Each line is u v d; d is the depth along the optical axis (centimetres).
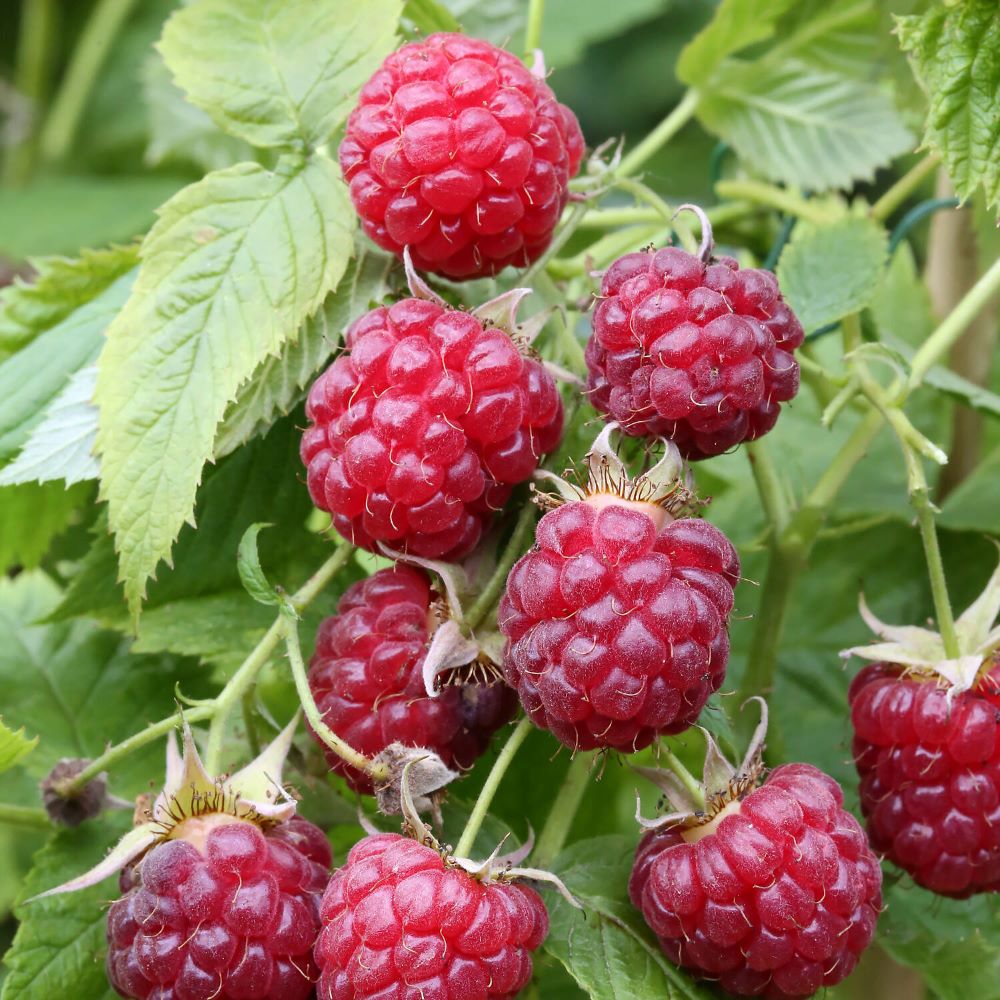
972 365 35
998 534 34
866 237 32
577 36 45
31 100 56
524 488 29
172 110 38
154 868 27
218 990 27
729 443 28
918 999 34
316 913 28
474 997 27
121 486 29
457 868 27
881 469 35
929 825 29
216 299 30
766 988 28
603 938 29
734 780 28
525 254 29
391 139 29
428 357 28
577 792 30
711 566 27
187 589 31
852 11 34
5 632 33
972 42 30
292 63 31
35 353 32
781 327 28
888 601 34
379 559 31
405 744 28
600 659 27
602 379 28
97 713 33
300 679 28
